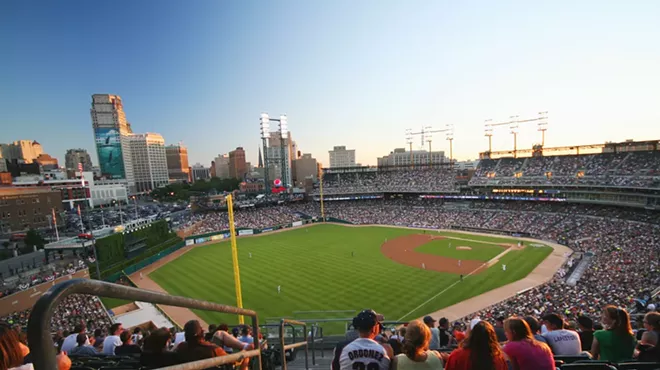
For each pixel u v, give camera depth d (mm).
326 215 97188
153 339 5258
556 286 36562
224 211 93188
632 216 59375
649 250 44844
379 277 46125
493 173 86938
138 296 2898
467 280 43844
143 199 192000
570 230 62375
